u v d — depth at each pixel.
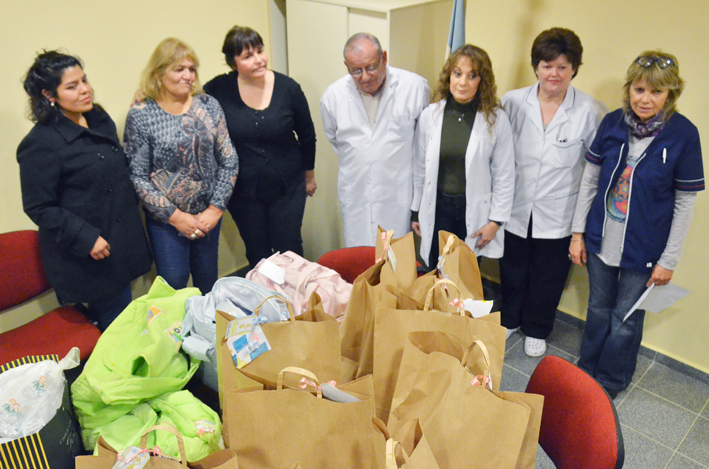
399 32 2.38
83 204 1.93
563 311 2.81
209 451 1.18
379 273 1.40
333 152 2.91
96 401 1.27
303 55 2.85
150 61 2.02
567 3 2.23
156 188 2.17
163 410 1.27
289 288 1.65
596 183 2.06
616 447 1.15
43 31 2.06
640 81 1.73
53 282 2.00
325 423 0.97
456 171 2.21
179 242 2.34
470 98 2.07
